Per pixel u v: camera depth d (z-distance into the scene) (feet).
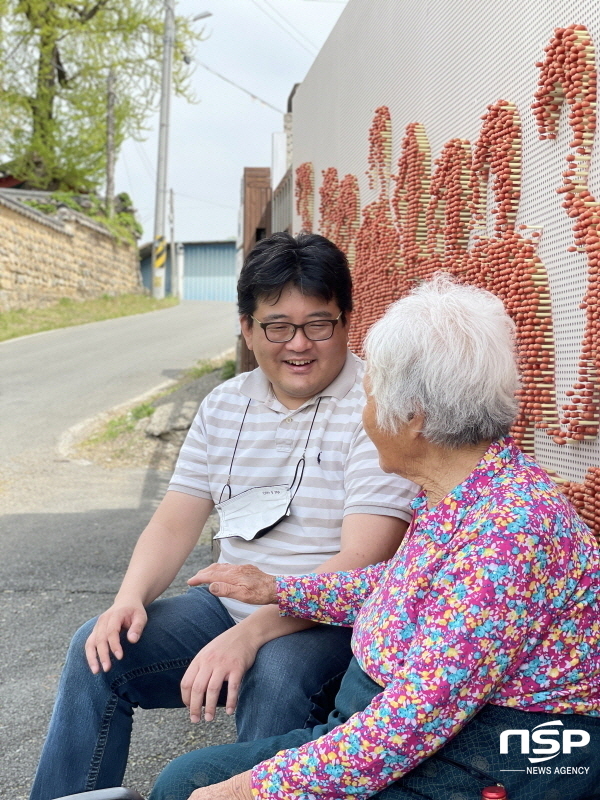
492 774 4.95
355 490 7.14
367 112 15.28
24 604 14.84
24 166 95.96
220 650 6.45
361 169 15.74
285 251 7.34
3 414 36.40
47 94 92.68
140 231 103.71
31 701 10.91
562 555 4.82
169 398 36.76
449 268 10.28
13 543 19.10
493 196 9.45
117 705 6.94
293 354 7.39
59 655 12.47
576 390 7.50
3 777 9.08
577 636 4.85
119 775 6.91
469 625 4.66
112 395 40.06
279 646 6.62
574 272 7.69
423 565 5.12
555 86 7.82
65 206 82.74
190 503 8.00
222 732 10.20
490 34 9.56
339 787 4.88
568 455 7.80
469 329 5.17
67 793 6.73
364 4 15.48
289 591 6.61
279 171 31.45
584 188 7.46
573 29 7.44
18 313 70.33
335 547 7.40
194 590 7.79
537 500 4.93
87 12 93.86
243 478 7.76
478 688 4.70
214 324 73.41
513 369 5.31
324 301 7.36
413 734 4.69
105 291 92.43
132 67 97.76
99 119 96.68
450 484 5.37
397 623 5.16
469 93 10.25
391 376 5.27
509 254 8.65
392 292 13.38
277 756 5.09
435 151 11.53
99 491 24.91
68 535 19.75
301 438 7.58
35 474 27.25
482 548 4.78
